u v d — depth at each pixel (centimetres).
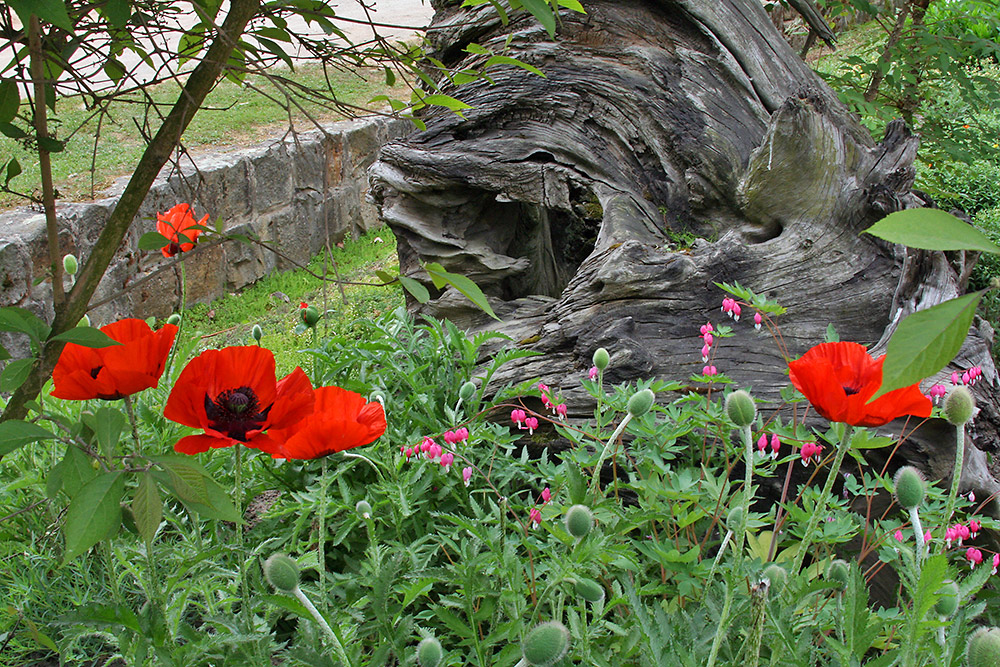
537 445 334
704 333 266
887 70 513
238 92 916
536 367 347
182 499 108
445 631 229
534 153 429
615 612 209
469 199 456
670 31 414
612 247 364
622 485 242
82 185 689
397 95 948
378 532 266
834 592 193
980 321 323
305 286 791
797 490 290
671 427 252
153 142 135
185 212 242
